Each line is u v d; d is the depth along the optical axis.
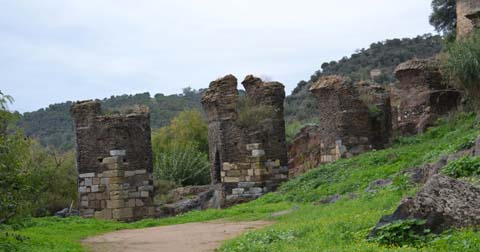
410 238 10.76
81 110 29.31
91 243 18.11
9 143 15.86
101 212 28.78
